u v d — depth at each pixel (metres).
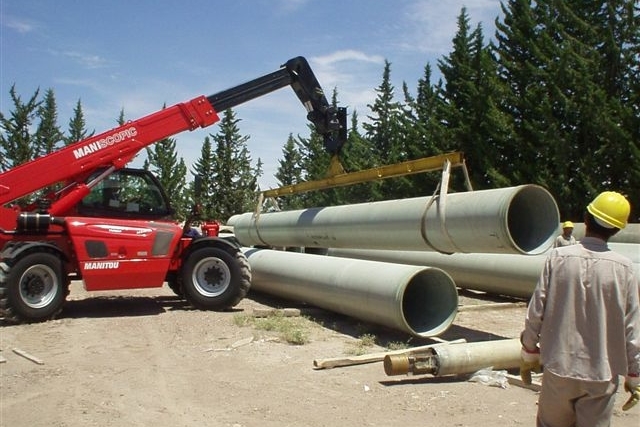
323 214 11.79
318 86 11.72
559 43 28.80
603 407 3.57
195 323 9.58
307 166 51.25
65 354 7.68
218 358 7.51
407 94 45.47
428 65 44.69
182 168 48.66
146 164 48.47
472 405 5.79
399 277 8.23
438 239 8.52
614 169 26.30
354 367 7.10
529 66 27.75
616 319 3.54
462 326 9.68
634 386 3.54
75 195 10.23
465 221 7.92
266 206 16.67
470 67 33.12
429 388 6.29
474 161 31.42
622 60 26.95
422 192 33.69
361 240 10.47
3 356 7.56
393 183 35.94
